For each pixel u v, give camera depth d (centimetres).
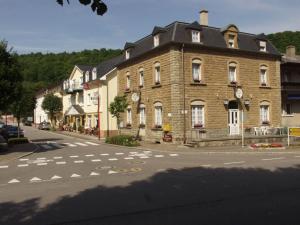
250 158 1891
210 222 721
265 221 720
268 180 1188
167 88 2834
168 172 1429
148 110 3120
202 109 2873
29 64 9438
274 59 3291
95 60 7800
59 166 1694
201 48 2878
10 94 2373
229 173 1360
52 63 9200
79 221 761
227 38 3016
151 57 3070
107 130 4119
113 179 1292
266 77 3241
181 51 2800
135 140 2956
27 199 993
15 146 2766
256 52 3130
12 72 2367
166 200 930
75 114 4866
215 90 2928
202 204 876
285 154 2100
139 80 3288
